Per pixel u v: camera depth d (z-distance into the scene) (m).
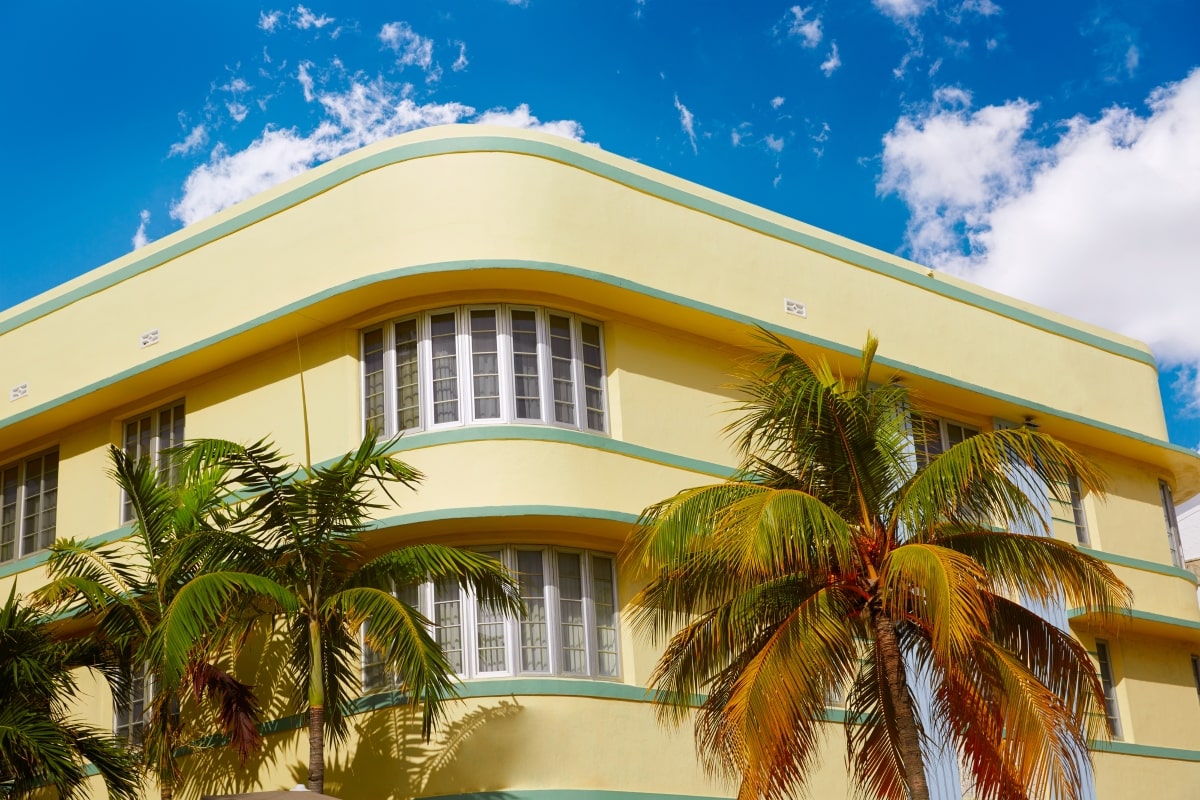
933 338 28.16
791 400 19.03
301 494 19.78
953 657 18.39
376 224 23.23
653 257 24.20
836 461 19.19
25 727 19.02
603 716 21.86
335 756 21.97
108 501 26.11
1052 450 18.70
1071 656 19.19
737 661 19.19
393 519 21.94
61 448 27.19
